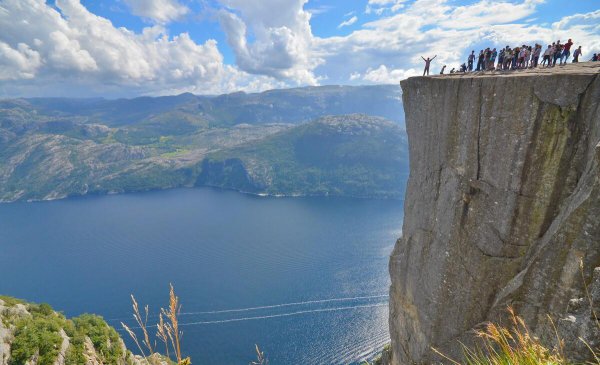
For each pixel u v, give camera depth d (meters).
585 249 14.40
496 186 19.92
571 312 11.65
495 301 19.39
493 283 20.03
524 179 18.59
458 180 22.44
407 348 28.62
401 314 29.78
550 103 17.44
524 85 18.28
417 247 26.97
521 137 18.55
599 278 10.93
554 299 15.98
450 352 22.27
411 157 29.39
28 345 49.06
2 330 48.62
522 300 17.83
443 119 23.98
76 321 62.16
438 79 24.44
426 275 25.28
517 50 26.33
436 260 24.08
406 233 29.72
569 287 15.12
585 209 14.73
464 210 21.92
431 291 24.48
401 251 30.50
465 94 21.81
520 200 18.78
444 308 23.22
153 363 5.65
